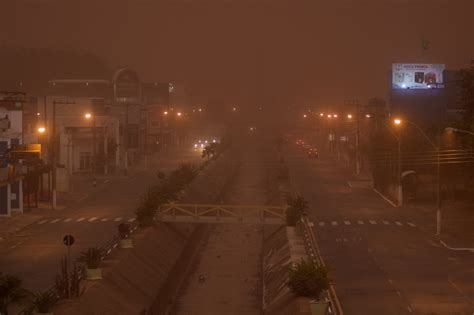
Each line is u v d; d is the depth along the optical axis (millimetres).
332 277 63625
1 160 95938
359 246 78188
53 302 49062
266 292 69625
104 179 145000
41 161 105750
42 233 85062
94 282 57312
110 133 161000
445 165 111812
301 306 53750
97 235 83438
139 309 56594
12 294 44906
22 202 101062
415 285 60500
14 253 73375
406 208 107188
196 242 96000
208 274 81062
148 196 91688
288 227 86500
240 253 91375
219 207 89125
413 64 183125
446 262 69625
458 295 57125
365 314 52031
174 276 74250
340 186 137500
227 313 66062
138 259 69438
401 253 74250
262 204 125625
